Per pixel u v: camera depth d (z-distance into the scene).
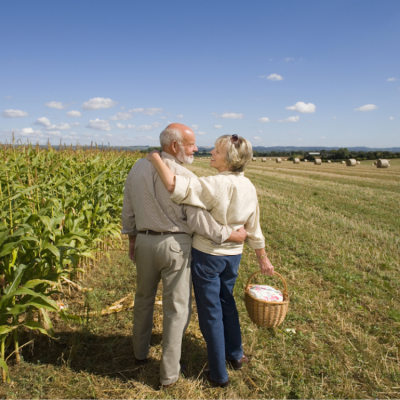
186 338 2.91
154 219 2.14
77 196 4.56
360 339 2.91
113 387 2.26
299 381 2.41
